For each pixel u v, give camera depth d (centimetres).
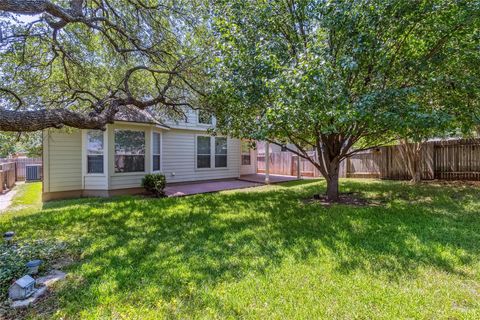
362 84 541
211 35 628
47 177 838
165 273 296
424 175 1010
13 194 1012
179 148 1130
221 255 342
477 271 283
